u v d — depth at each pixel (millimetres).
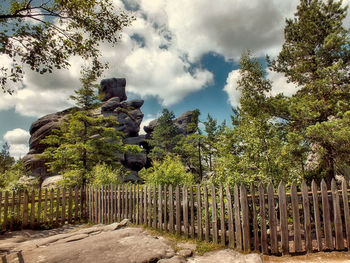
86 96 17516
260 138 6789
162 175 8852
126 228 6035
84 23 7078
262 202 4473
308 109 8641
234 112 16875
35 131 27578
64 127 17047
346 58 9602
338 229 4398
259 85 9500
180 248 4652
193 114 33031
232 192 5531
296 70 10430
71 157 15164
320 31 10102
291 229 5512
